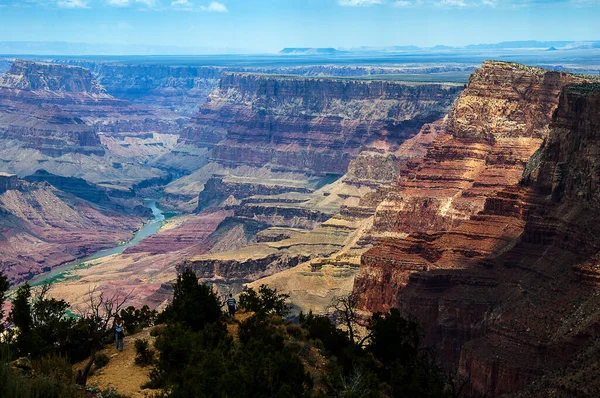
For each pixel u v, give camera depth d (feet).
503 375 480.64
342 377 307.37
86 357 343.46
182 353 318.45
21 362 302.04
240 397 289.12
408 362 362.94
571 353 468.75
